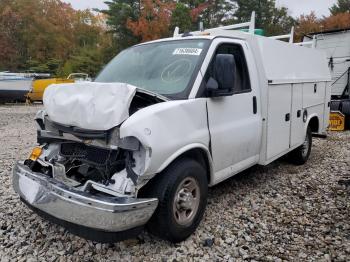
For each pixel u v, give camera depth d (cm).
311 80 676
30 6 5834
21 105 2436
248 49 504
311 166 696
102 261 359
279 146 567
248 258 362
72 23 6525
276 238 402
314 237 404
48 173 395
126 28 4391
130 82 443
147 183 363
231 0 4978
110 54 4788
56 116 373
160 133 343
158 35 4016
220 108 430
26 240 397
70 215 333
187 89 399
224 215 457
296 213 467
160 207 357
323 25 4544
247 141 482
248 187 564
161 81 423
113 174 352
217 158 430
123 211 315
